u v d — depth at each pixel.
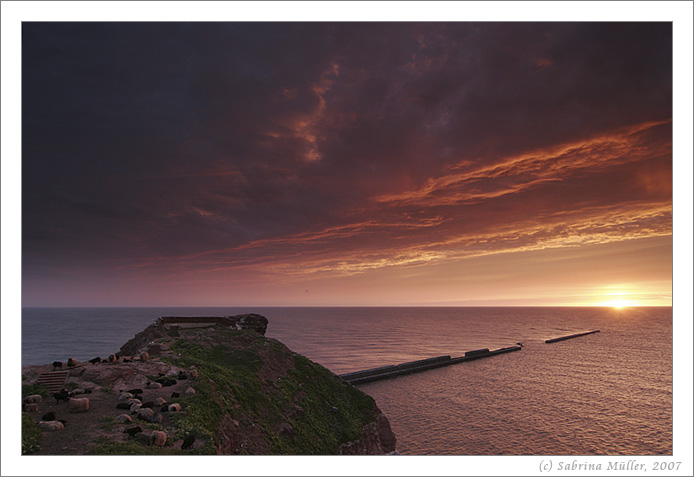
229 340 44.91
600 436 67.25
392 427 72.88
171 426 21.05
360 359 174.12
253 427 28.56
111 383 26.27
